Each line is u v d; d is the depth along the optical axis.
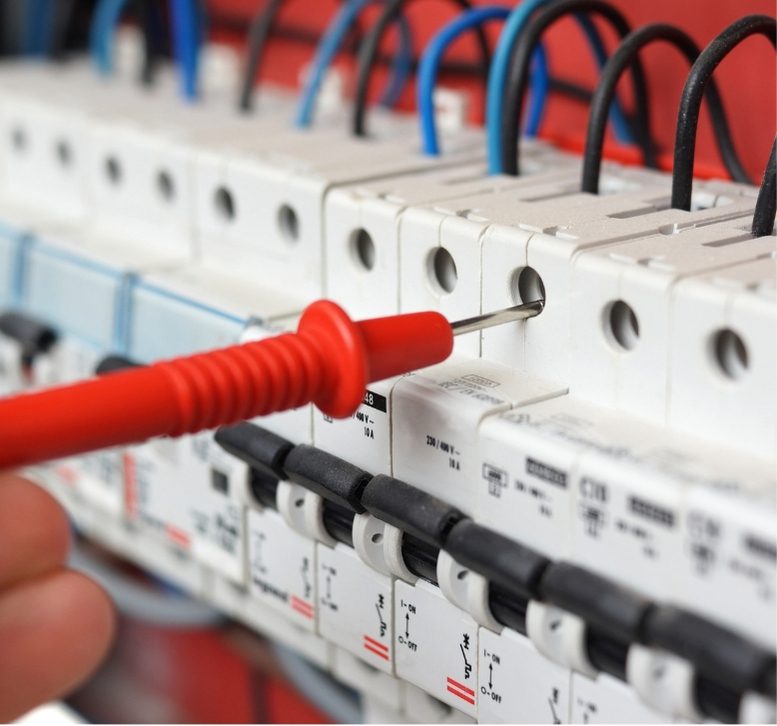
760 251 0.53
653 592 0.47
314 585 0.64
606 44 0.81
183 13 0.94
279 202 0.69
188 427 0.46
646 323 0.51
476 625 0.55
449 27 0.74
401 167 0.71
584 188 0.65
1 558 0.46
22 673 0.46
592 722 0.51
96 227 0.86
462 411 0.53
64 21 1.14
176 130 0.82
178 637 1.00
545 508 0.50
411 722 0.67
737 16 0.72
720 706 0.46
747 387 0.48
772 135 0.72
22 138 0.93
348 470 0.59
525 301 0.58
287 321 0.66
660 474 0.47
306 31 1.03
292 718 0.92
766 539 0.43
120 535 0.86
